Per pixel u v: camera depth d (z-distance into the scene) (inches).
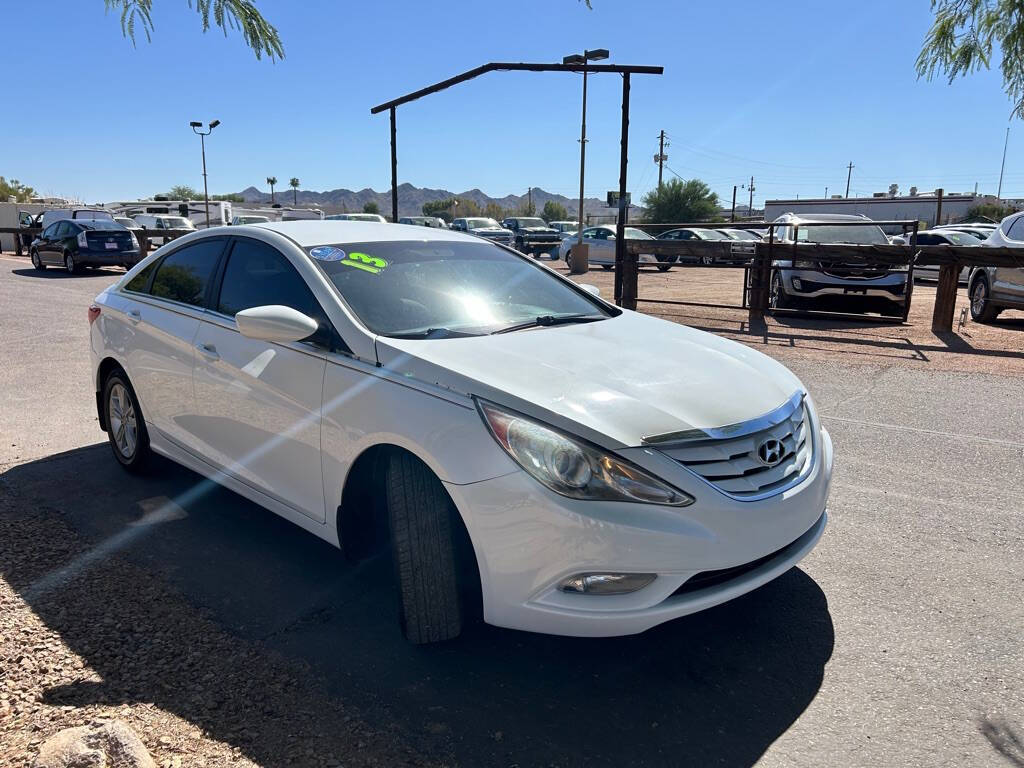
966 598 135.9
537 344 131.5
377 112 618.5
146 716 102.5
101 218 1143.6
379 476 129.7
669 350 136.0
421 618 114.9
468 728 102.7
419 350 122.5
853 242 540.4
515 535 104.7
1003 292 437.1
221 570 146.5
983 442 225.5
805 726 103.6
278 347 139.5
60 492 184.2
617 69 484.1
